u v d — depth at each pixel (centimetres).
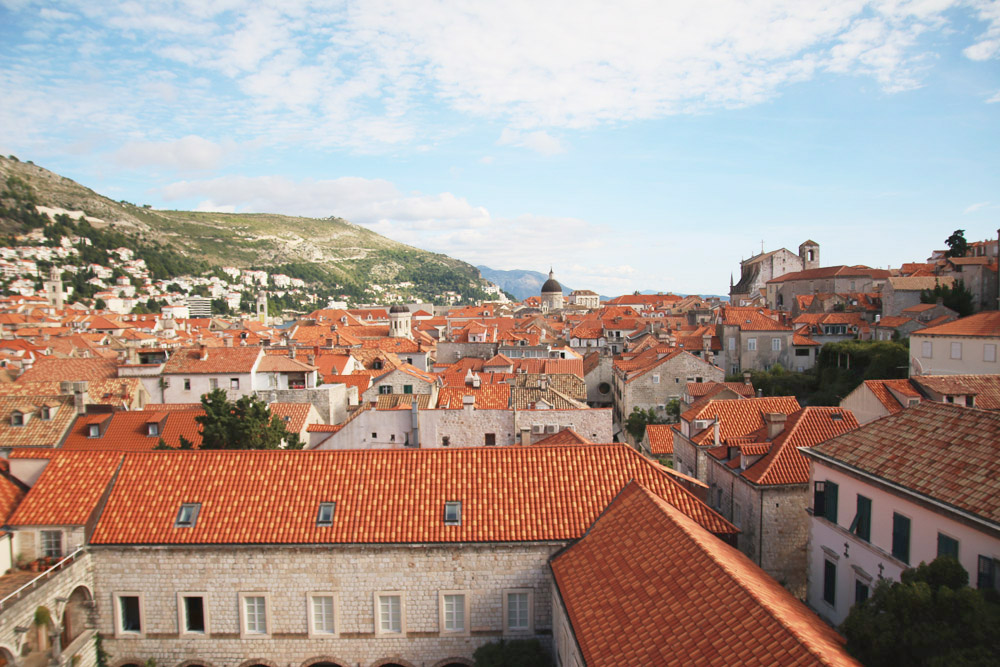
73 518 3203
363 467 3428
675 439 5847
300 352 9169
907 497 2562
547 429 5322
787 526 3938
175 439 5362
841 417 4381
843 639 2106
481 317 19962
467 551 3097
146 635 3197
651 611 2175
